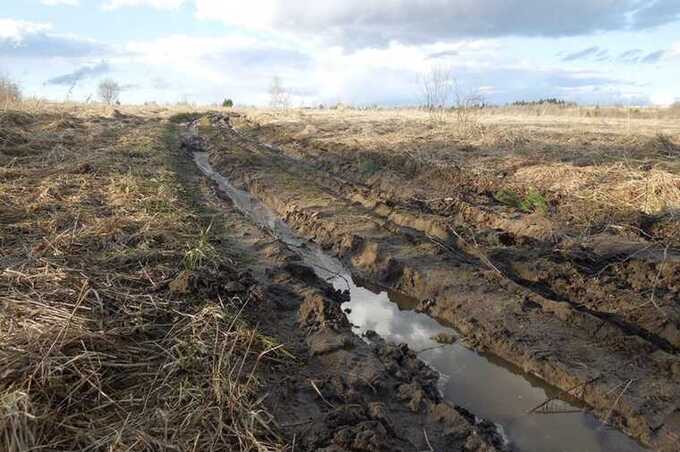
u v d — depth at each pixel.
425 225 8.93
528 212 9.12
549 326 5.82
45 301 4.75
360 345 5.49
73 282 5.23
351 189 11.59
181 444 3.49
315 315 5.83
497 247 7.74
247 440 3.66
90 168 10.64
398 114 31.09
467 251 7.90
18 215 7.52
